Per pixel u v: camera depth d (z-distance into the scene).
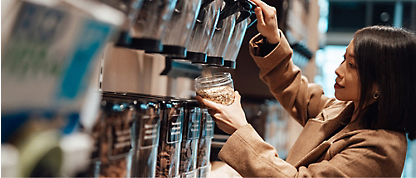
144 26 0.73
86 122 0.57
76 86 0.49
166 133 0.89
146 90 1.62
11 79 0.41
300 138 1.40
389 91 1.15
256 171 1.08
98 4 0.49
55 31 0.42
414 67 1.17
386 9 7.05
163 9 0.73
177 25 0.82
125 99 0.76
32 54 0.41
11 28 0.39
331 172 1.08
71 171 0.50
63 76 0.46
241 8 1.03
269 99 2.19
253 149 1.09
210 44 1.07
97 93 0.60
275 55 1.44
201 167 1.11
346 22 7.21
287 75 1.54
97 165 0.64
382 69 1.16
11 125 0.42
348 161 1.10
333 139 1.27
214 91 1.11
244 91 2.20
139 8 0.67
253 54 1.50
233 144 1.10
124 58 1.41
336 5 7.26
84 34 0.46
